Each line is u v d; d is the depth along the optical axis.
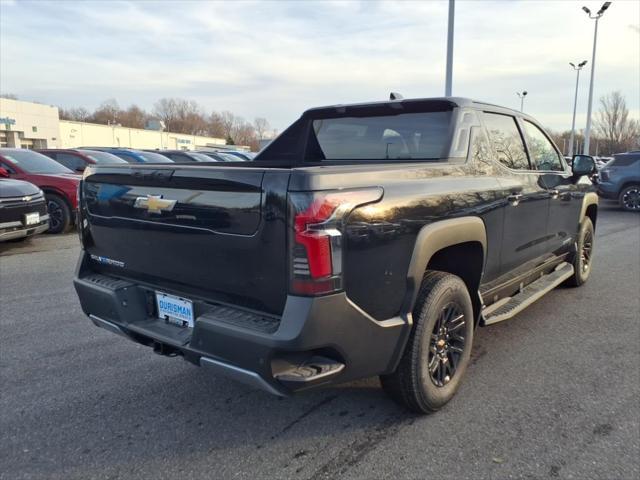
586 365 3.85
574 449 2.76
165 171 2.72
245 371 2.42
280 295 2.38
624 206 14.16
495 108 4.05
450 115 3.65
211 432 3.00
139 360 4.03
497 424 3.02
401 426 3.02
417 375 2.91
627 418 3.08
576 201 5.24
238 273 2.50
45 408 3.27
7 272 6.85
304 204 2.24
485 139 3.76
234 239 2.46
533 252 4.36
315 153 4.57
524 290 4.46
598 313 5.06
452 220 3.02
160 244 2.85
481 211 3.33
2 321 4.89
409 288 2.74
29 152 10.84
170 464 2.69
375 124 4.07
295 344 2.28
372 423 3.07
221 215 2.49
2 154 10.18
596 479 2.51
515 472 2.58
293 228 2.25
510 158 4.07
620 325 4.71
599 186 14.56
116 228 3.10
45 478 2.59
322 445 2.84
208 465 2.68
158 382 3.65
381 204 2.55
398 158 3.94
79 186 3.40
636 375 3.67
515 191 3.81
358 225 2.42
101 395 3.45
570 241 5.32
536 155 4.61
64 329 4.70
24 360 4.01
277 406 3.29
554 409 3.19
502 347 4.20
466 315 3.26
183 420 3.13
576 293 5.77
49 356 4.09
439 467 2.62
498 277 3.85
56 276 6.64
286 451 2.79
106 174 3.11
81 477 2.60
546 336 4.44
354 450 2.79
